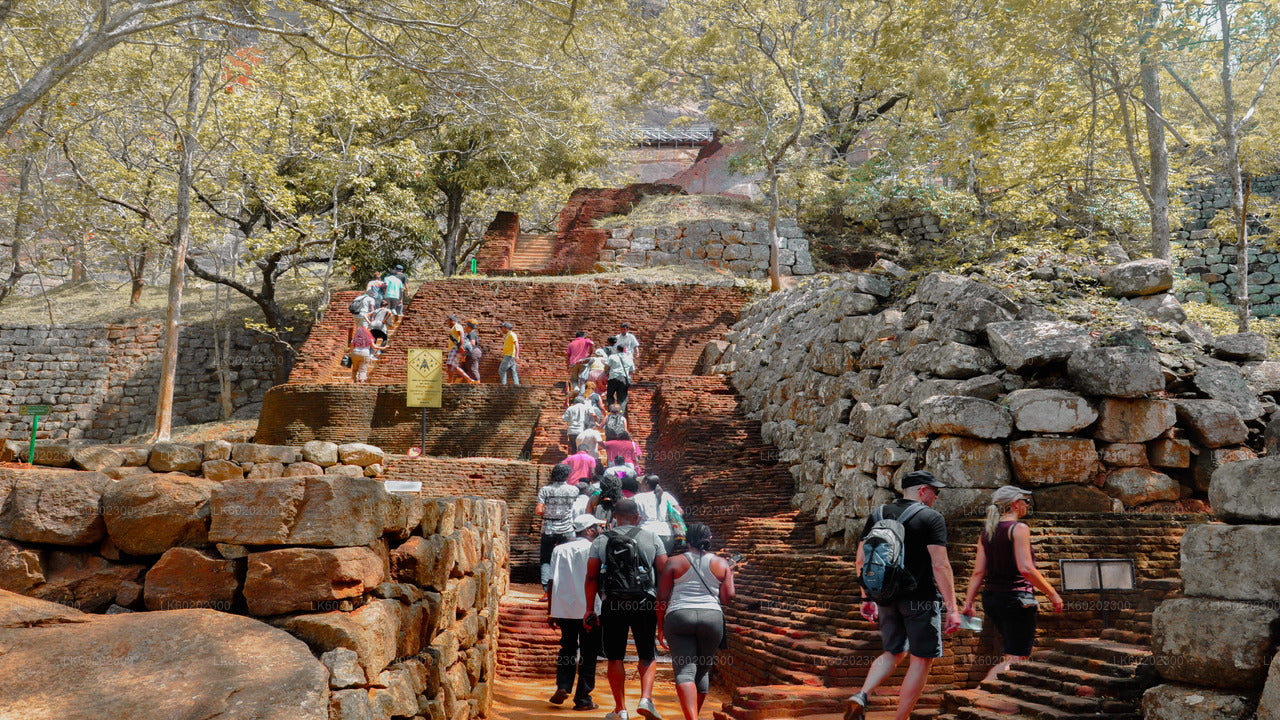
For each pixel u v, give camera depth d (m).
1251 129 20.05
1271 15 13.62
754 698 5.89
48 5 12.06
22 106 9.66
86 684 2.71
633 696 7.15
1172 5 12.62
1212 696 3.81
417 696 3.79
